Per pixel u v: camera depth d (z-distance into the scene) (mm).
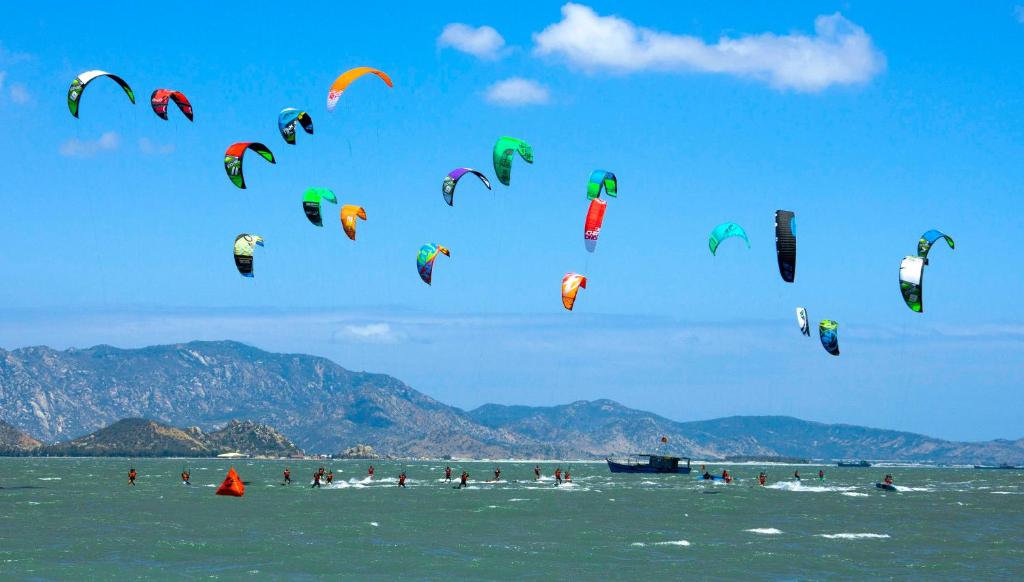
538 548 60312
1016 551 60625
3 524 72188
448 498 105062
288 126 57281
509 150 59750
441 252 64688
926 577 51000
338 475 187500
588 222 59562
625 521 78250
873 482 178875
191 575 49719
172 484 136125
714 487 136000
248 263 63250
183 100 56594
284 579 48844
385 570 51688
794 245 52375
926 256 56625
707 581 49219
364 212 65375
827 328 66125
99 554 56156
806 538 66750
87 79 52406
